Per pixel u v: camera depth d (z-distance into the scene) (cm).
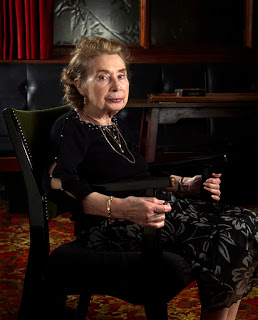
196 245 156
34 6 456
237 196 410
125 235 162
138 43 498
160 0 491
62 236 333
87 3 486
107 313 224
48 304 165
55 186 160
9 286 252
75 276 159
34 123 178
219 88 468
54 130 167
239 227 158
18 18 454
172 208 172
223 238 154
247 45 504
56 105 448
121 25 493
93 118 176
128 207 147
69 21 486
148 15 488
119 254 158
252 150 412
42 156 179
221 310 156
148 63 469
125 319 218
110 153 171
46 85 449
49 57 466
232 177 406
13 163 385
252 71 473
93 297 242
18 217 385
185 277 150
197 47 499
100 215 154
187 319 216
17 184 389
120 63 170
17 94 448
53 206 181
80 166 169
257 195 412
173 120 338
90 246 166
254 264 160
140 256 155
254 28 498
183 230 161
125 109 453
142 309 229
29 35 461
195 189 192
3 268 278
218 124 464
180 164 193
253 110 341
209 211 179
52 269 162
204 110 338
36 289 164
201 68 470
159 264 150
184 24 496
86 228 168
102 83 167
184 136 459
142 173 182
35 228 166
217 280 151
